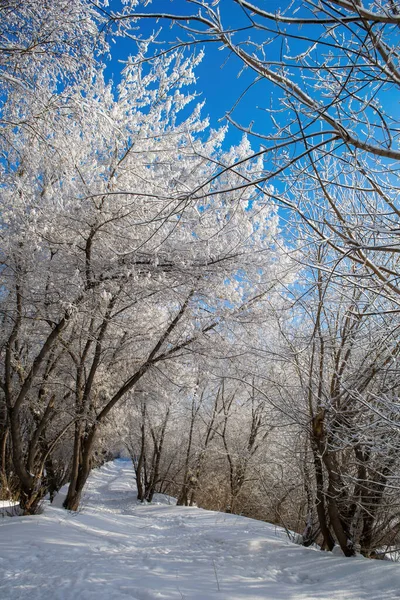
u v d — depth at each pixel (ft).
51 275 34.14
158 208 31.55
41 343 42.73
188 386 46.47
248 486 61.52
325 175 17.38
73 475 40.93
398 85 10.87
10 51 19.90
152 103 35.01
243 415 67.67
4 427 48.01
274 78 11.76
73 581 17.04
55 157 24.64
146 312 42.50
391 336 20.53
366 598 16.79
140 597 15.55
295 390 26.99
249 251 34.83
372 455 23.41
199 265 35.37
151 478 75.82
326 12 9.95
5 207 29.35
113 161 33.35
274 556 23.88
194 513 51.72
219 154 37.58
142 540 31.19
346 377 23.81
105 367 47.26
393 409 17.78
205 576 19.33
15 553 21.44
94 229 33.58
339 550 25.76
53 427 50.26
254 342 36.73
